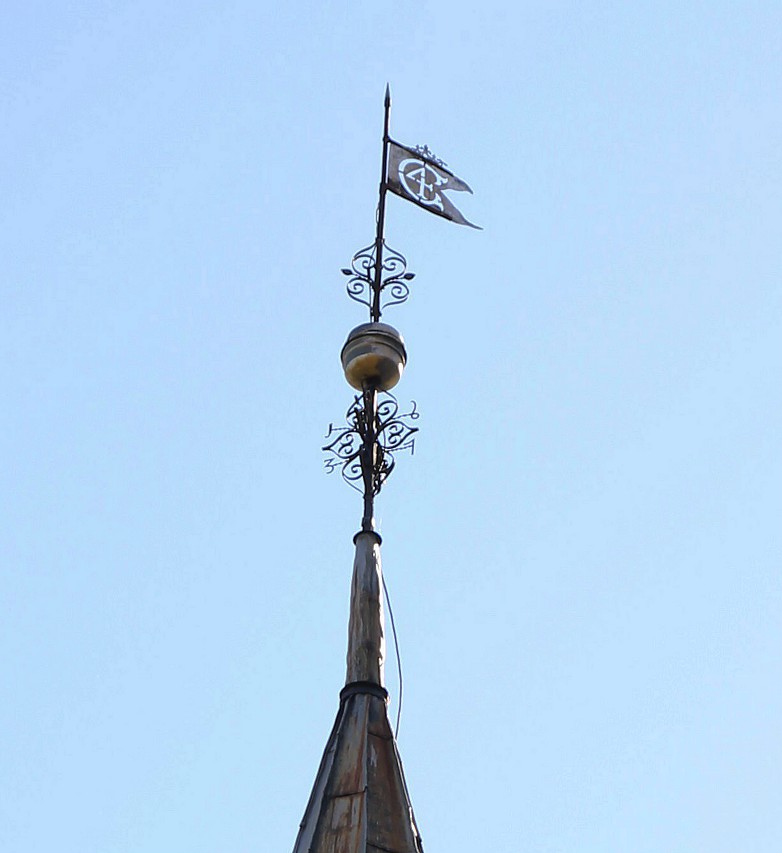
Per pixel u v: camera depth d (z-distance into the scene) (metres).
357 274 20.72
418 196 23.09
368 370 19.17
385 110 23.70
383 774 15.39
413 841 14.78
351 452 18.80
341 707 16.27
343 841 14.57
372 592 17.22
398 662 17.19
